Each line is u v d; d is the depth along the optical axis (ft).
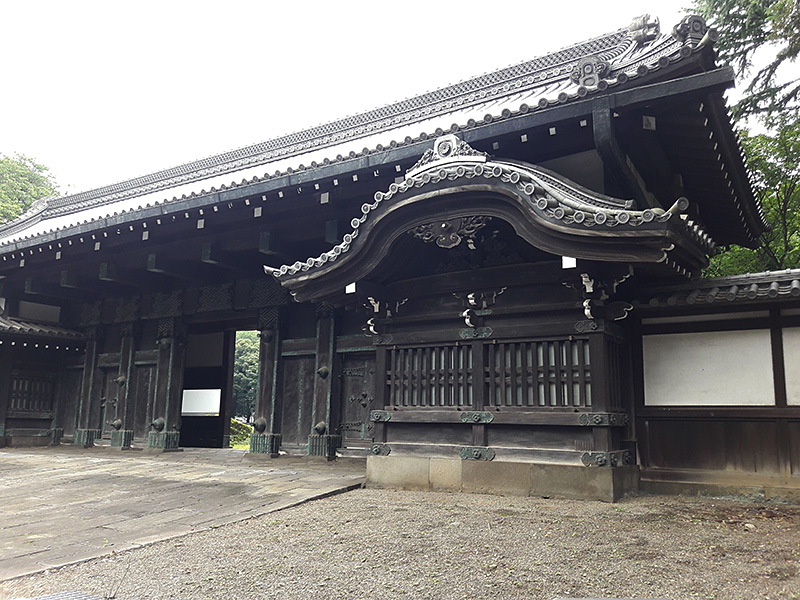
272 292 42.55
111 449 47.55
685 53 21.62
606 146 23.44
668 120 24.97
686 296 25.09
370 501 24.72
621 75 22.74
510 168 23.58
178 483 29.30
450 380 27.73
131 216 37.81
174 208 35.91
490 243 26.91
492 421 26.12
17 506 24.49
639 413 26.50
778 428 24.09
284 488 27.35
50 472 33.42
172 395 46.60
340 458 38.60
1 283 50.01
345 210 33.71
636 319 27.14
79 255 44.88
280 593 13.99
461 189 23.93
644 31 29.73
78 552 17.63
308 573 15.37
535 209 22.54
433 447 27.48
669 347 26.45
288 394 41.60
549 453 24.94
